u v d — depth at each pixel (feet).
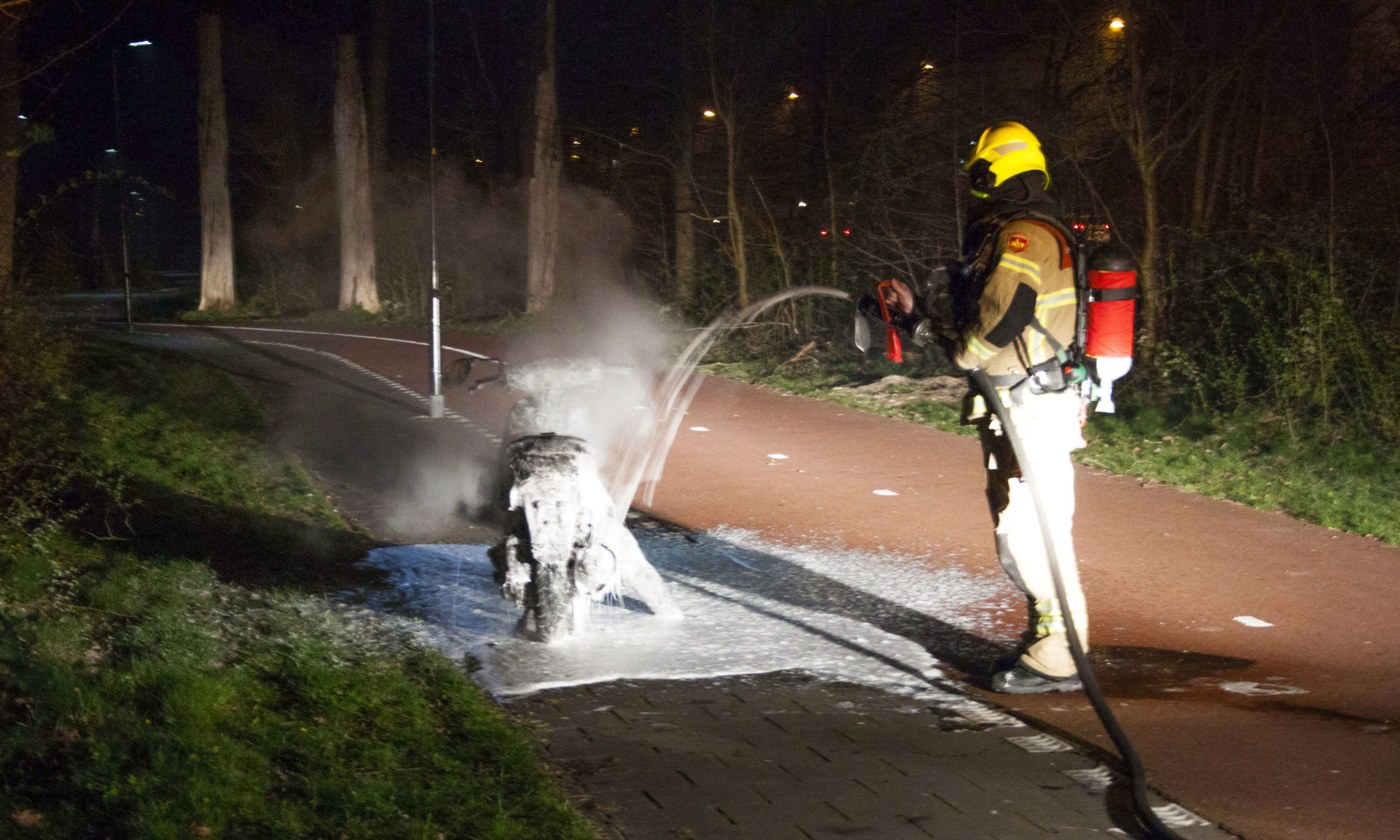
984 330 16.20
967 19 65.87
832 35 74.43
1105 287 16.28
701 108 79.66
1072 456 37.45
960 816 12.92
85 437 30.58
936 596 23.17
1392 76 56.65
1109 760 14.66
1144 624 21.79
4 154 32.27
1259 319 46.06
